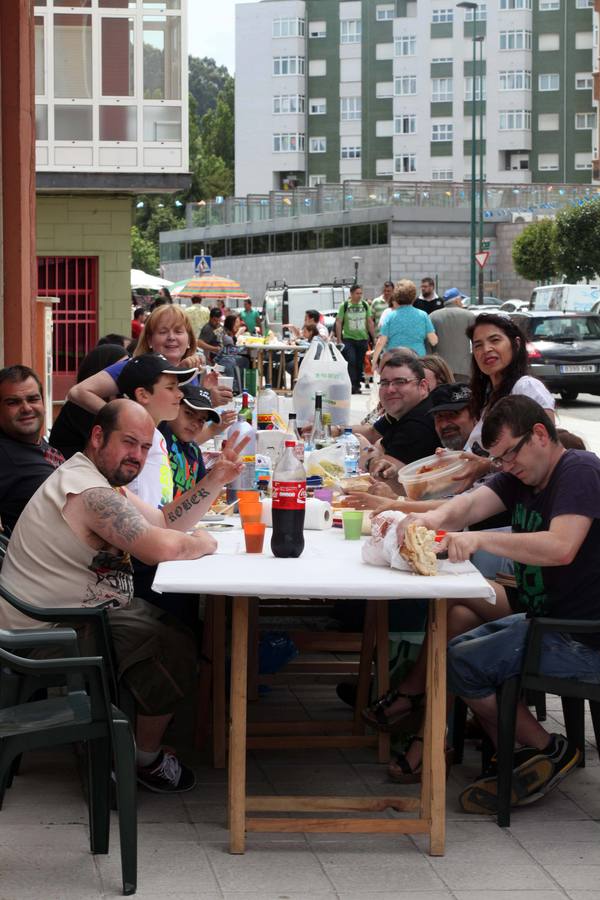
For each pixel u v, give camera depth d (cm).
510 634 461
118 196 2048
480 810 469
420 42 8544
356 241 6050
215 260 7088
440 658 429
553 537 451
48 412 1259
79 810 461
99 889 394
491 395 607
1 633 404
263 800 437
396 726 516
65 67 1986
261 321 3850
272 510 457
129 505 452
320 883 405
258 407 750
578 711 517
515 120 8412
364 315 2539
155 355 541
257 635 604
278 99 8950
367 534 514
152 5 1997
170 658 463
